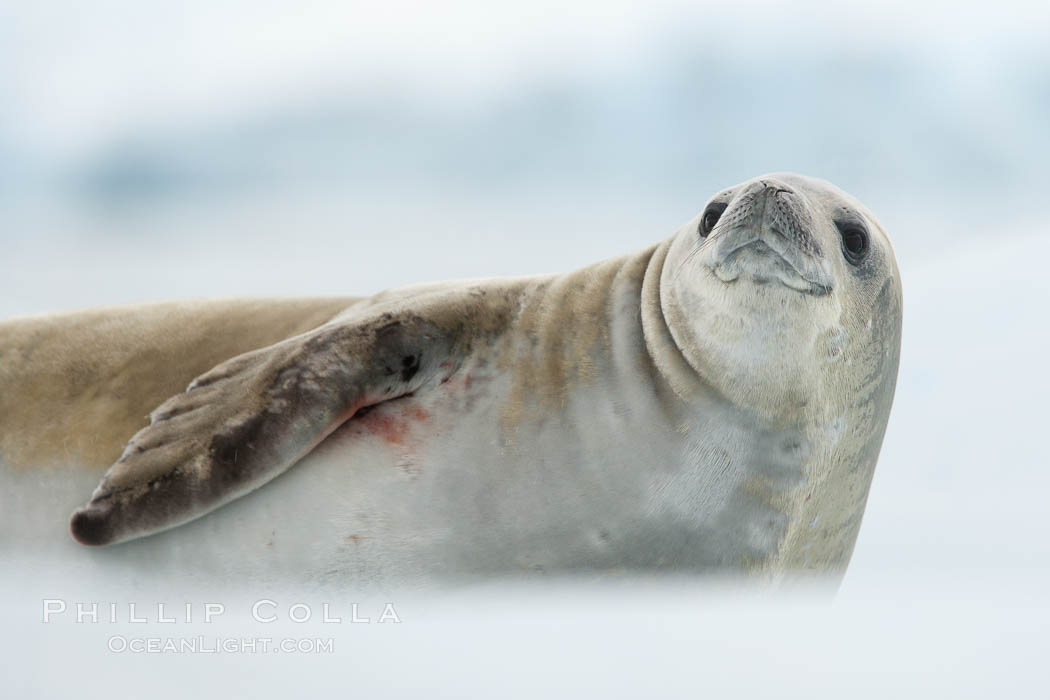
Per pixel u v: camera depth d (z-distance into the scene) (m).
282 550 15.84
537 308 17.22
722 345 15.81
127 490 15.38
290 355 16.20
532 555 15.77
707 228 16.45
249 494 15.81
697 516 15.94
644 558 15.89
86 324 19.39
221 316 19.42
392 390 16.17
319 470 15.87
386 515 15.74
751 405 16.00
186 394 16.52
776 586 16.73
